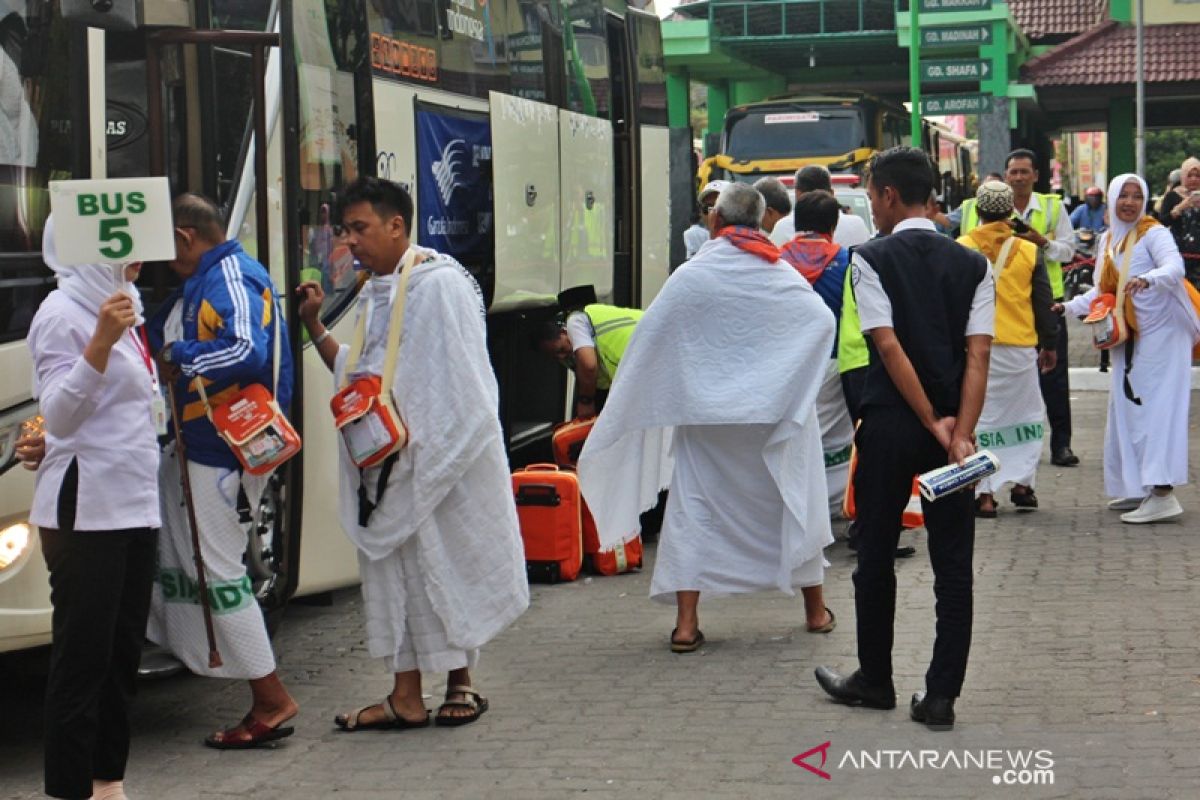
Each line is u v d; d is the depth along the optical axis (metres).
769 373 10.38
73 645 7.35
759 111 42.84
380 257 8.96
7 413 8.45
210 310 8.42
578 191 17.53
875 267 8.66
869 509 8.95
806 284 10.55
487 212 14.77
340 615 12.29
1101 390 24.86
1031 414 15.02
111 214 7.02
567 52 17.34
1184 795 7.63
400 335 8.91
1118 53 49.84
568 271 17.09
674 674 10.20
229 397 8.49
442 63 13.78
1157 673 9.76
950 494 8.55
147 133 10.34
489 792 8.06
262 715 8.98
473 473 9.04
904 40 41.00
